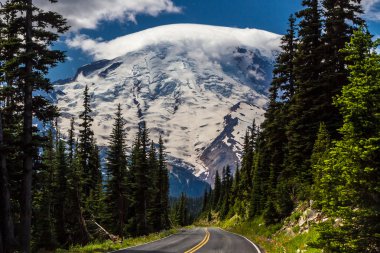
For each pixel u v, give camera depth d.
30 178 21.12
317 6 32.44
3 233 18.12
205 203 186.62
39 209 34.00
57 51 21.52
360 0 30.11
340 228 11.21
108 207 49.25
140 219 53.66
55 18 22.06
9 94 20.98
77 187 40.69
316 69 30.97
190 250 23.03
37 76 20.53
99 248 24.62
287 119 39.00
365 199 10.89
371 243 10.59
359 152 10.74
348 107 11.28
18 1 21.28
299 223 25.67
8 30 21.55
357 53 11.73
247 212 60.66
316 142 24.53
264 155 53.53
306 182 28.17
